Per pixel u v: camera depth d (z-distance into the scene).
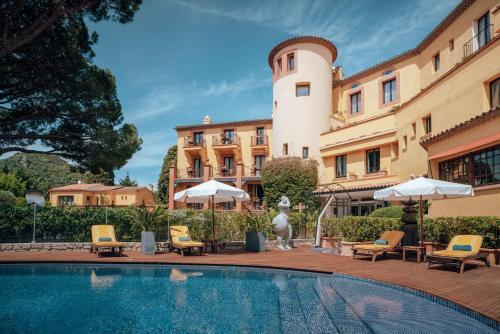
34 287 8.16
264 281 8.89
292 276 9.57
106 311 6.16
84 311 6.16
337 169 28.27
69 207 15.47
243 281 8.90
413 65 25.45
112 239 13.59
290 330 5.09
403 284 7.57
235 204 34.00
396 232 12.30
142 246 13.69
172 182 36.56
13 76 15.63
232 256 13.20
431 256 9.65
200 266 11.07
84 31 16.92
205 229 16.81
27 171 60.91
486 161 12.58
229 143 37.09
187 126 38.22
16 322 5.48
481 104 14.36
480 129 12.64
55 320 5.60
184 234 14.38
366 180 24.64
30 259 11.58
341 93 31.22
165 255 13.45
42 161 71.00
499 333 4.89
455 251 9.59
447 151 14.70
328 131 28.64
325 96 30.14
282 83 30.89
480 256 9.51
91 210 15.53
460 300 6.09
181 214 16.91
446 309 6.17
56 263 11.41
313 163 28.67
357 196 24.30
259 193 36.16
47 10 13.21
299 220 20.23
